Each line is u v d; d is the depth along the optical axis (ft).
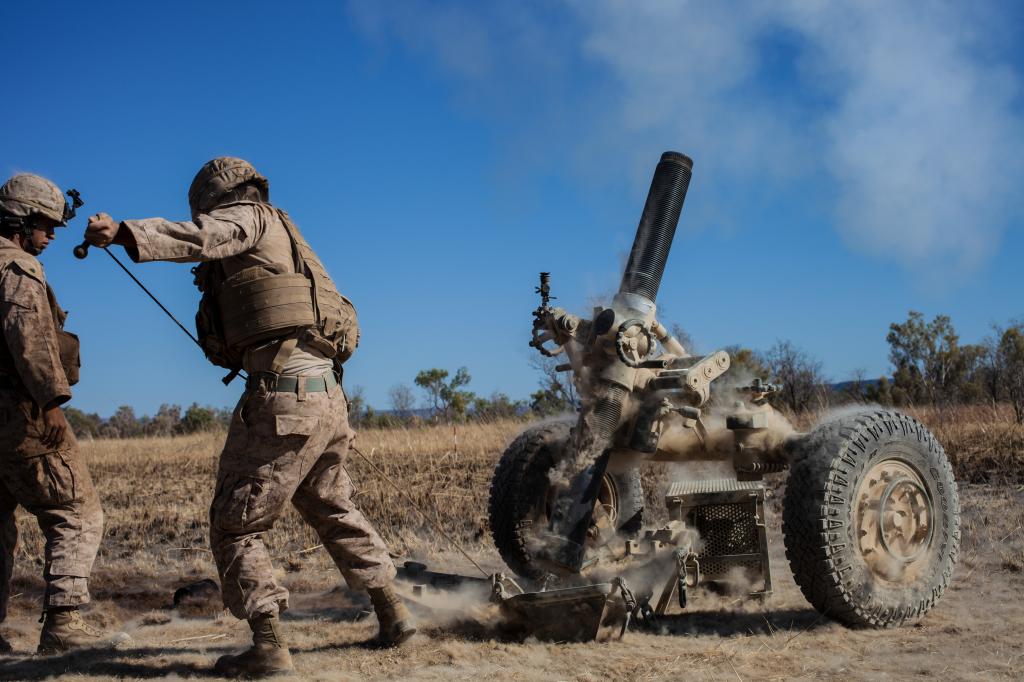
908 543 14.55
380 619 13.53
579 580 14.98
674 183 16.25
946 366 70.79
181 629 15.43
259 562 12.05
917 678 11.43
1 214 13.62
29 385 12.98
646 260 15.79
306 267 12.34
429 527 23.70
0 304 12.96
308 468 12.28
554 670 12.04
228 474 12.06
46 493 13.62
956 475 25.13
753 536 15.83
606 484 18.12
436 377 77.30
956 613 14.87
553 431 17.33
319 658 12.81
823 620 14.37
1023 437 27.27
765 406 15.87
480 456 31.76
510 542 16.75
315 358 12.33
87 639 13.93
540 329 15.55
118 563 22.03
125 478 33.73
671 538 15.23
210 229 11.36
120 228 10.63
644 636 13.79
